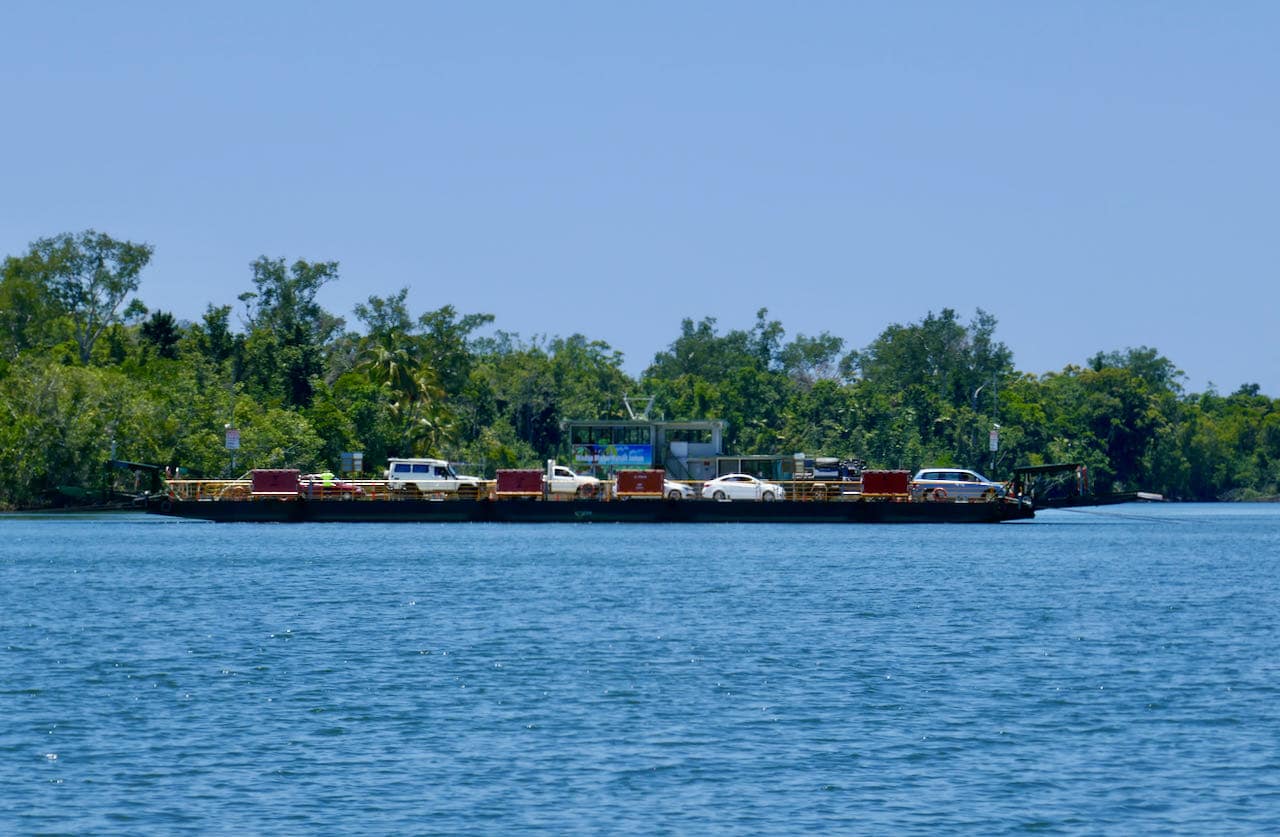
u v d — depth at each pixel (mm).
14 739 70812
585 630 109375
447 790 61875
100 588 142000
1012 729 73375
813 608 124812
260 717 75938
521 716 76250
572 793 61438
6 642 102875
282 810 58969
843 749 69062
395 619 116188
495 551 196125
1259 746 69750
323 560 179000
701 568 167875
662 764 66250
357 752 68312
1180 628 112375
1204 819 58031
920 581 152375
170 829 56531
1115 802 60312
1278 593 142125
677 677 88062
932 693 82938
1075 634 108250
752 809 59219
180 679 87188
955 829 56781
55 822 57375
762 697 81562
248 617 117500
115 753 68062
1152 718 76062
